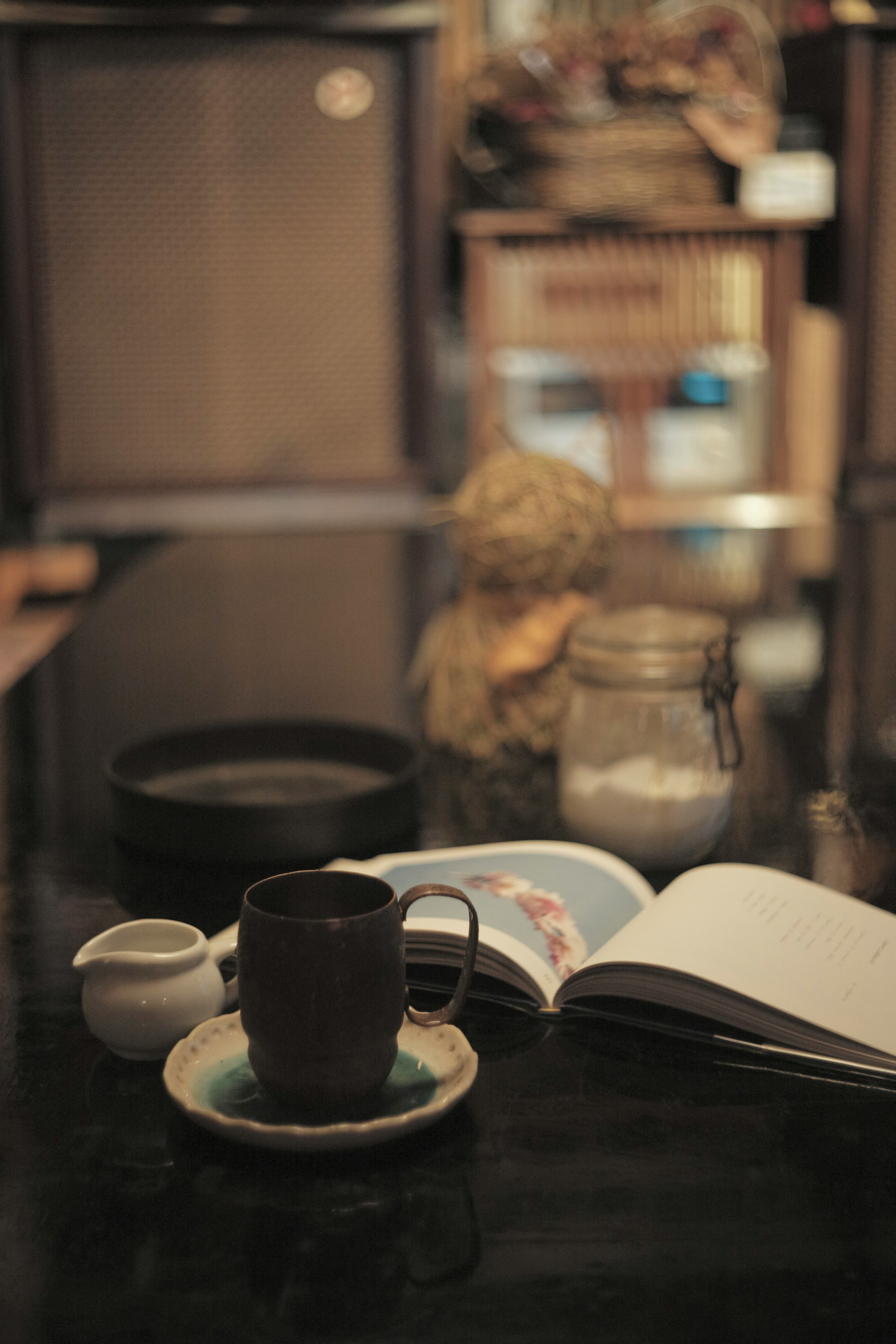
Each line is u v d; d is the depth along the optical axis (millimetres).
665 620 1289
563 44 3236
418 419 3242
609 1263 890
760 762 1469
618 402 3443
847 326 3307
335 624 1949
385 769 1405
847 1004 1039
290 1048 946
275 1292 873
